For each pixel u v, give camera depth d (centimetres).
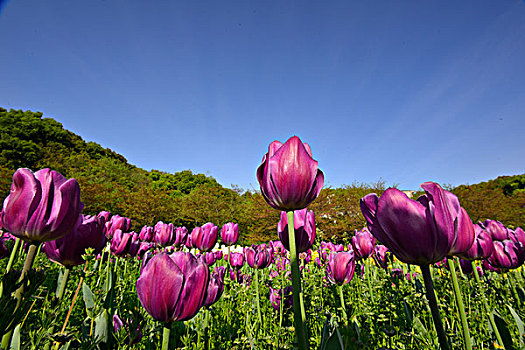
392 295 283
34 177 116
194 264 126
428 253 86
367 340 165
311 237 160
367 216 107
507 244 253
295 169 112
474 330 211
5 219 112
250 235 1566
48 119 3428
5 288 103
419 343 181
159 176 4306
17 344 114
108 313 157
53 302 141
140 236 460
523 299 272
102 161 3266
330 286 333
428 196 93
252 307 288
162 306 103
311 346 204
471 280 318
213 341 206
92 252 143
